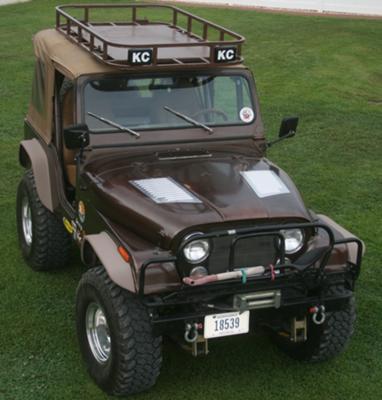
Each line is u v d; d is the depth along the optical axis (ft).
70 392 16.39
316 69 47.91
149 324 15.23
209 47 19.27
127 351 15.15
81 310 16.62
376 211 27.20
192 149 18.37
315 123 37.50
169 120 18.43
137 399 16.20
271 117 38.22
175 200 15.79
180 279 14.89
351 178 30.40
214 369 17.46
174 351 18.12
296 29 58.59
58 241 20.81
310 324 17.12
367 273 22.35
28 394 16.30
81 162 17.76
